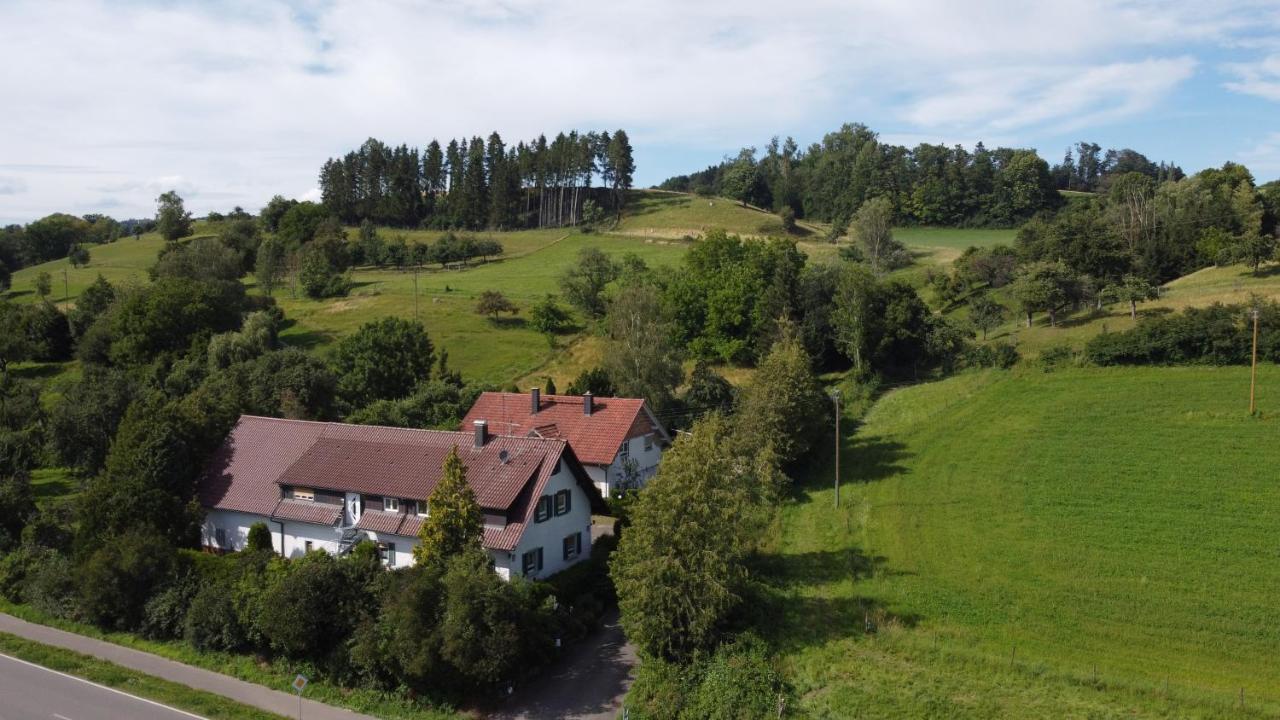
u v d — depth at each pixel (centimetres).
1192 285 8912
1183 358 7069
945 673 3353
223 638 3916
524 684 3597
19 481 5256
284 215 18188
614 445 5791
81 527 4638
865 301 8612
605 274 11981
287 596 3653
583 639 4022
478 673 3319
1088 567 4231
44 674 3716
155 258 17375
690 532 3553
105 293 12075
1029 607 3878
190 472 4872
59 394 8950
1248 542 4331
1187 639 3522
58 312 11219
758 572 4438
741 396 6781
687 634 3562
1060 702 3091
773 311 9350
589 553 4822
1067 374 7375
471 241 16012
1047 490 5247
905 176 19275
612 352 7662
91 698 3478
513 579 3825
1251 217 10400
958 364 8388
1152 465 5397
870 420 7462
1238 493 4888
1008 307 9781
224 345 8850
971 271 11088
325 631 3700
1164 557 4262
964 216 17812
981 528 4847
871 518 5200
